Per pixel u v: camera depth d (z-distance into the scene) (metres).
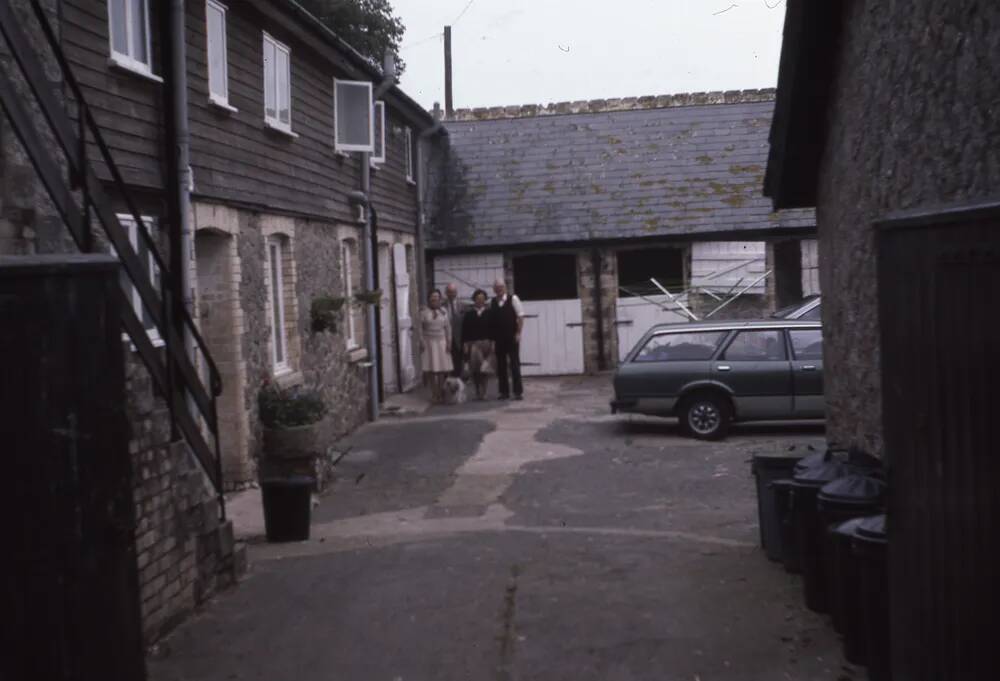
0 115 5.97
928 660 4.23
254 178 13.48
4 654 3.66
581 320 25.33
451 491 12.95
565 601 7.49
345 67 17.53
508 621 7.05
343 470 14.62
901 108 6.95
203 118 11.76
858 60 7.95
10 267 3.66
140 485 6.57
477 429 17.73
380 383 20.20
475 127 27.84
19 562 3.69
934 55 6.31
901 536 4.46
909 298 4.26
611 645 6.50
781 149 9.48
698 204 25.05
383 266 21.56
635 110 27.88
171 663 6.41
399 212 22.72
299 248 15.41
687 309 24.62
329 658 6.45
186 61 11.26
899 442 4.42
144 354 6.78
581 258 25.27
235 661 6.43
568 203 25.62
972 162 5.75
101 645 3.94
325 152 16.94
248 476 12.73
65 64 6.23
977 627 3.83
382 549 9.52
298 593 7.93
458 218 25.67
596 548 9.22
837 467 7.02
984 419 3.71
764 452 8.77
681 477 13.24
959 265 3.84
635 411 16.17
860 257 8.08
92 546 3.89
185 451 7.41
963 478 3.87
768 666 6.04
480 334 21.62
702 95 27.94
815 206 9.90
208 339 12.48
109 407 4.02
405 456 15.55
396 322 22.00
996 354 3.61
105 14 9.59
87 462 3.88
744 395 15.75
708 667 6.07
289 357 14.95
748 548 9.05
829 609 6.76
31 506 3.71
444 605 7.48
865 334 8.02
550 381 24.45
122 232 6.70
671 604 7.32
